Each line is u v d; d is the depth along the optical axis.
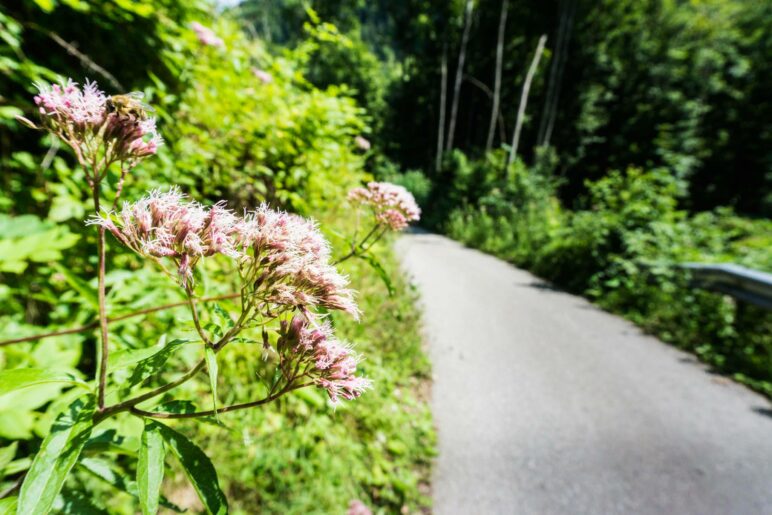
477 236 17.08
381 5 39.56
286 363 1.50
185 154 3.79
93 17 3.23
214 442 3.00
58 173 2.60
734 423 5.14
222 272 3.50
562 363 6.30
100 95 1.45
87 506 1.37
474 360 6.11
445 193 24.86
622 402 5.39
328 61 35.00
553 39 27.27
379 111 43.19
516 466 4.12
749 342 6.96
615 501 3.81
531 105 37.47
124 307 2.40
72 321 2.35
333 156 5.87
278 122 4.63
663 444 4.63
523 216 17.14
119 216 1.33
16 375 1.05
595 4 31.73
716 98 34.16
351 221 6.85
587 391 5.57
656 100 33.31
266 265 1.46
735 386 6.10
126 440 1.55
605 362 6.49
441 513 3.52
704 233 10.77
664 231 9.84
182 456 1.12
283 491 3.04
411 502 3.54
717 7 34.69
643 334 7.83
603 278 10.16
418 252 13.40
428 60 39.09
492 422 4.74
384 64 54.25
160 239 1.26
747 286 7.37
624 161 33.09
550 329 7.62
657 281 8.84
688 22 34.47
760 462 4.47
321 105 4.93
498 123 40.91
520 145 37.38
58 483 1.00
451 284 9.80
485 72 37.91
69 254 2.67
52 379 1.11
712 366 6.72
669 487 4.02
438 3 34.19
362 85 39.69
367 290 5.93
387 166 29.16
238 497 2.87
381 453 3.95
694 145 31.42
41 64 3.10
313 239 1.55
